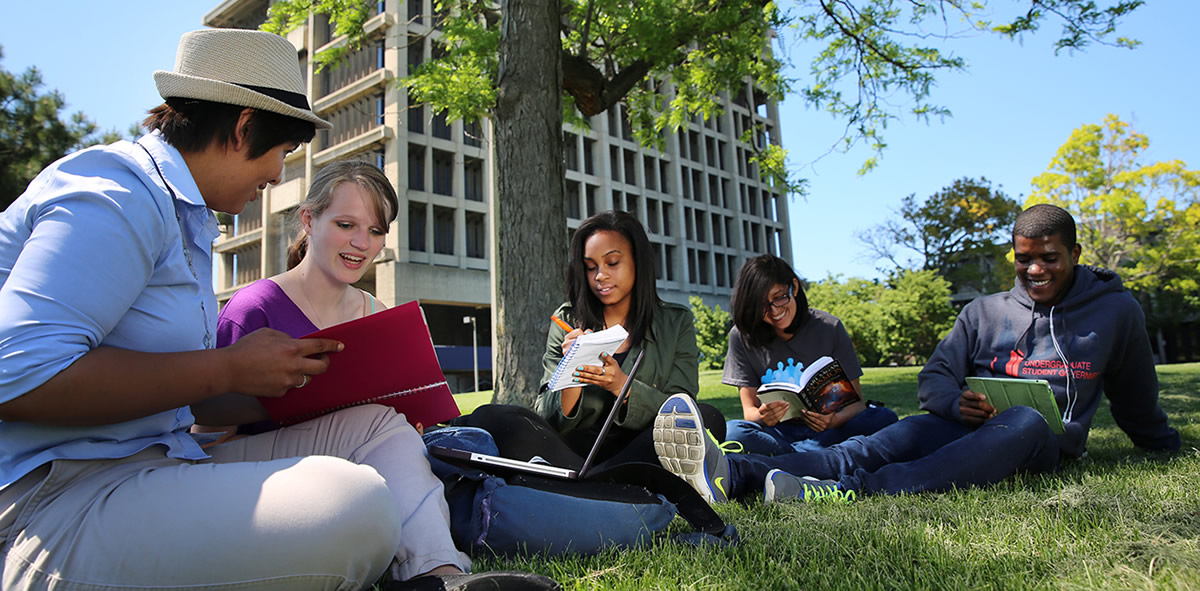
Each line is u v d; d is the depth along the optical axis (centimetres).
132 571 115
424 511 150
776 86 1008
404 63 2916
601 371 256
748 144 1047
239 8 3231
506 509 181
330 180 221
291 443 168
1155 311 3734
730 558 164
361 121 3077
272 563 117
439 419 192
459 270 3095
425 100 925
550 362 309
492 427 253
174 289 133
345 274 222
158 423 135
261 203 3328
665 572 155
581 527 179
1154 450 325
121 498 118
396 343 160
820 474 265
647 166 3900
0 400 104
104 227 115
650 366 294
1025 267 300
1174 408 582
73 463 121
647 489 193
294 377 133
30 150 1280
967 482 242
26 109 1287
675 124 1058
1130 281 2833
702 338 2742
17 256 118
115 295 116
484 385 3531
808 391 320
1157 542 158
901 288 2330
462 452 190
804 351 359
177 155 138
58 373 106
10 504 119
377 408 171
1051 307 303
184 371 117
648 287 298
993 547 166
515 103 593
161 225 127
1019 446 247
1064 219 295
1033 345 305
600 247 291
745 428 323
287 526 117
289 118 146
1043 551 160
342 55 940
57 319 108
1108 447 356
